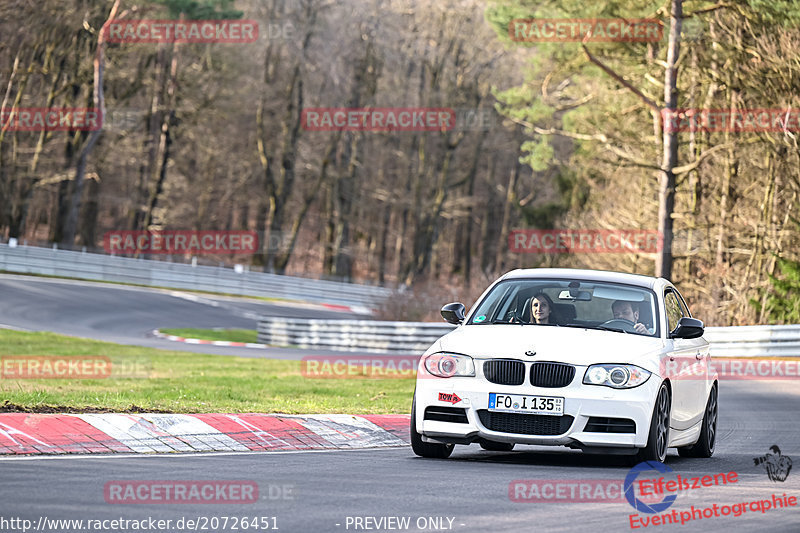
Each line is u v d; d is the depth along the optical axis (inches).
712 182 6638.8
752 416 2297.0
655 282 1572.3
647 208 7042.3
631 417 1325.0
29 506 938.1
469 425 1352.1
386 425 1737.2
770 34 5359.3
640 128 6943.9
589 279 1553.9
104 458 1275.8
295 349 4926.2
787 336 4419.3
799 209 5708.7
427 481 1177.4
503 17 5654.5
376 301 5516.7
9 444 1294.3
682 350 1493.6
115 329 5378.9
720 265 6195.9
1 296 6117.1
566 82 7032.5
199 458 1326.3
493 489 1129.4
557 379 1338.6
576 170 7214.6
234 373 3112.7
